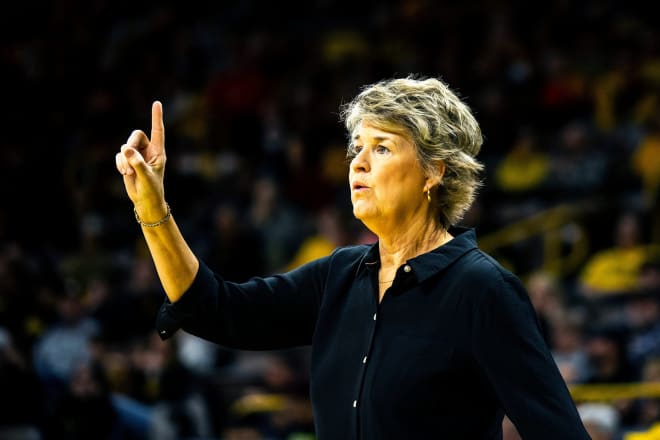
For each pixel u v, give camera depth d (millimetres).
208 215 23719
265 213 22750
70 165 27312
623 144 23234
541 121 24688
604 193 21906
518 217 22188
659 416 13875
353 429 4945
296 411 15102
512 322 4781
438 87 5188
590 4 28516
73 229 24797
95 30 33500
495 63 26297
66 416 14164
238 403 15992
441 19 29375
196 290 5305
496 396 4832
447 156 5121
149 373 16422
